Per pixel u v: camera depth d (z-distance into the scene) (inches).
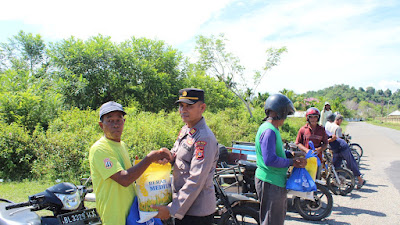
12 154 272.8
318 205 201.2
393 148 616.7
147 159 92.6
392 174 351.6
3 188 226.2
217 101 660.7
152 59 564.7
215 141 100.1
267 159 125.0
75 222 108.0
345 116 3346.5
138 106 486.3
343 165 286.7
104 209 88.8
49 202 114.1
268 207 130.8
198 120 103.1
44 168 255.9
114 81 482.0
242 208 152.8
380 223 197.2
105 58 491.5
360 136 962.1
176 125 388.2
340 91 6791.3
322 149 230.8
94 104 466.0
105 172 87.4
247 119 592.4
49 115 352.2
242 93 822.5
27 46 646.5
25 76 417.4
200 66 770.2
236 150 240.4
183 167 99.7
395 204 237.3
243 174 201.3
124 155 96.8
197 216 99.6
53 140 275.6
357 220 202.1
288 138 505.7
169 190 98.3
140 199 93.7
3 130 277.3
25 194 213.9
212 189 103.6
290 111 131.2
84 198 126.9
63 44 470.9
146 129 313.0
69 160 262.8
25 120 333.1
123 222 90.0
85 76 463.5
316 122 232.7
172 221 119.5
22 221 112.7
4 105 329.7
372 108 4266.7
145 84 523.8
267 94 1446.9
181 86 585.0
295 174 132.6
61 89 427.2
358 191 276.2
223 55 765.9
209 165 95.6
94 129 305.6
